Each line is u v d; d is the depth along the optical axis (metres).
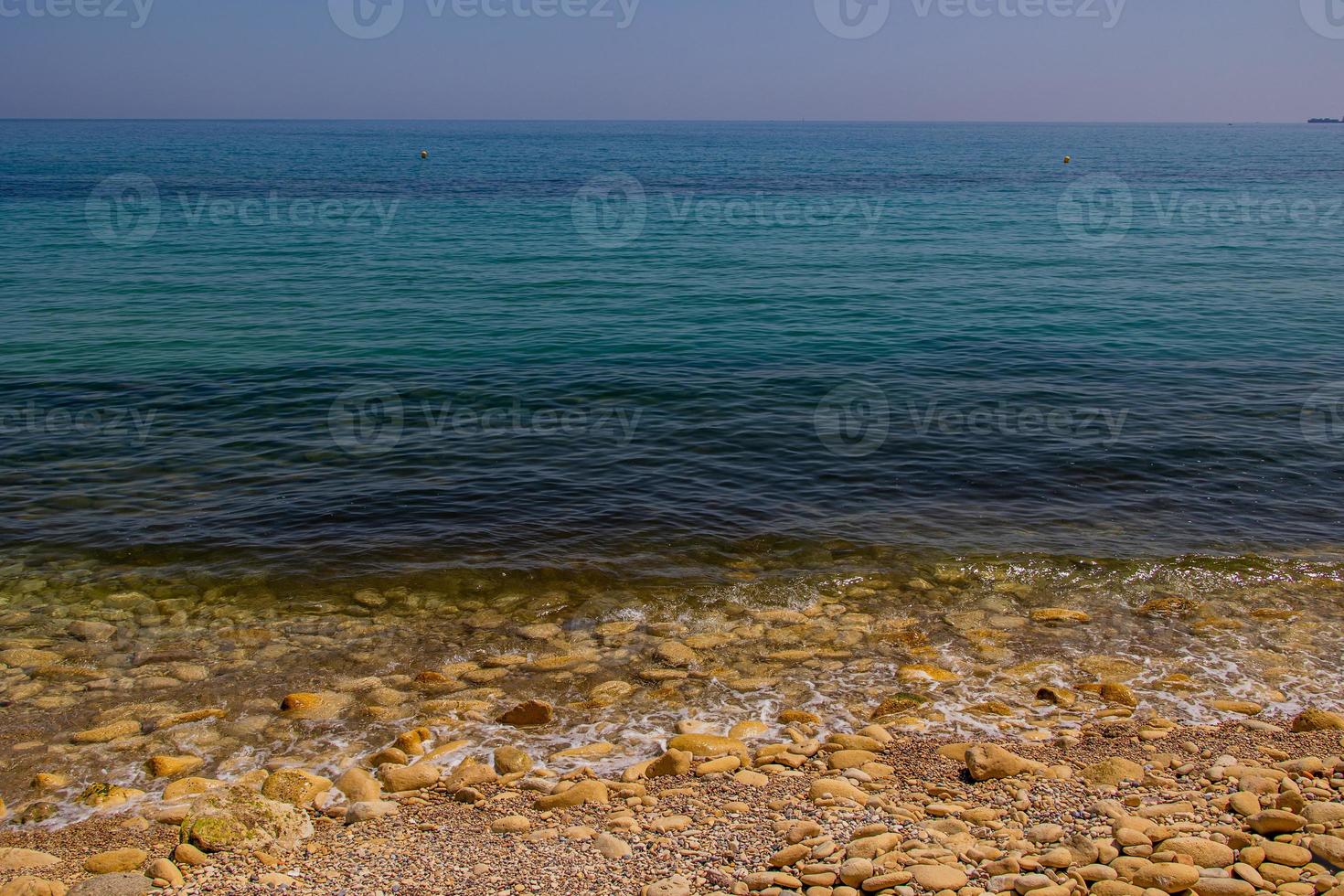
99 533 13.33
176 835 7.37
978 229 46.91
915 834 7.02
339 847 7.12
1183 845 6.66
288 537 13.34
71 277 32.19
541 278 32.88
